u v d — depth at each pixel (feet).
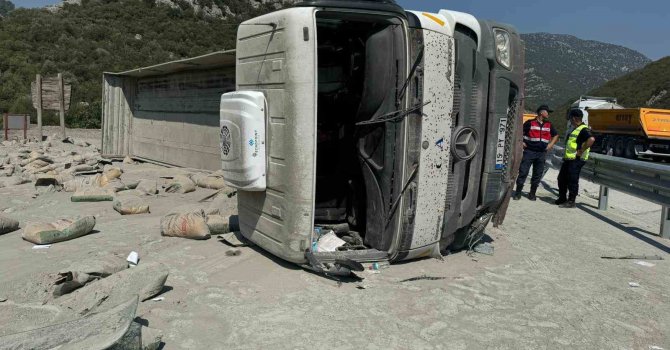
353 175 19.75
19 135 69.15
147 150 48.49
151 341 11.41
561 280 17.63
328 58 19.99
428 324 13.76
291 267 17.20
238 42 18.29
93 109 98.48
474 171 18.97
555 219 27.78
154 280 14.53
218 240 20.20
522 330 13.69
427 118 16.81
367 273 16.94
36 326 12.46
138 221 23.40
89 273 15.03
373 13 16.02
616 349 12.87
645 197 25.80
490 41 18.88
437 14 17.57
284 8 16.15
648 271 19.02
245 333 12.77
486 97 19.01
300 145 15.70
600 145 82.02
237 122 17.03
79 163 41.47
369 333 13.08
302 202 16.01
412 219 17.26
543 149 33.17
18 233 21.54
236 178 17.43
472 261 19.17
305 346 12.29
